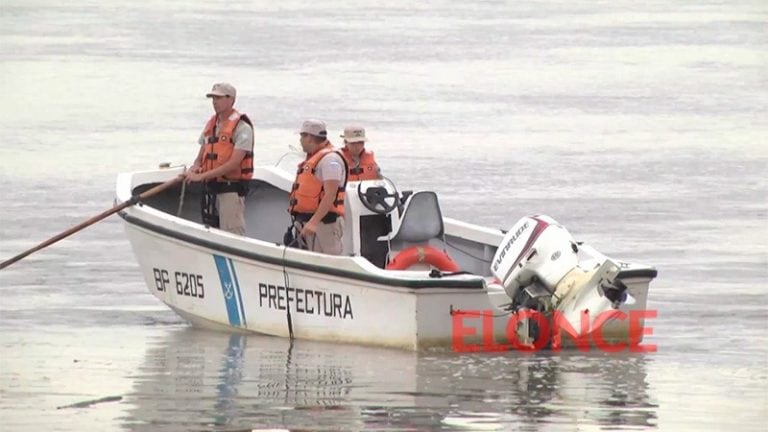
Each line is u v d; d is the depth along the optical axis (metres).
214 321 42.12
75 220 60.22
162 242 42.94
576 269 37.50
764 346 40.16
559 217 62.44
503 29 168.88
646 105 105.19
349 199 41.16
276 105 102.12
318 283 39.44
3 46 146.12
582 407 33.19
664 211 63.88
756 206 65.31
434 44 150.88
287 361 37.72
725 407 33.44
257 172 47.38
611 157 80.38
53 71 124.94
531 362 37.41
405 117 96.81
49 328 42.38
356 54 140.25
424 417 32.16
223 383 35.38
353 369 36.59
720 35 162.12
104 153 80.00
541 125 94.19
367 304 38.41
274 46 147.75
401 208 41.38
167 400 33.69
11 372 36.69
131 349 39.53
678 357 38.56
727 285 48.91
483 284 37.75
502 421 31.91
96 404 33.34
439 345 37.88
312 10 193.50
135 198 42.84
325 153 40.50
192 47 146.75
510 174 74.12
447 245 43.25
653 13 192.50
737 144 85.81
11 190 67.50
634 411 32.94
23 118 95.62
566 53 143.62
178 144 83.88
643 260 53.28
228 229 42.69
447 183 71.31
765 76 124.44
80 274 50.38
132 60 133.88
